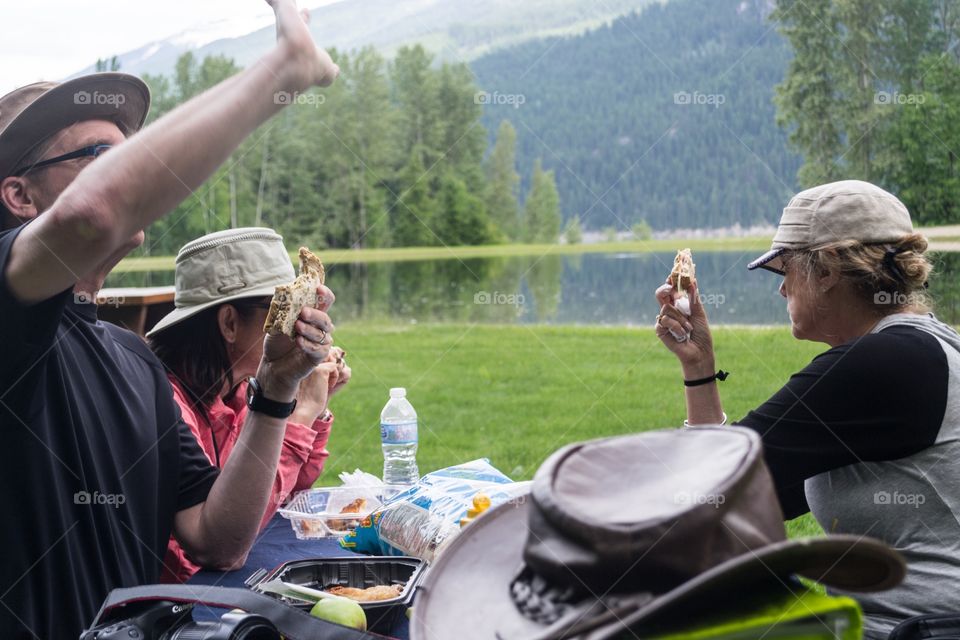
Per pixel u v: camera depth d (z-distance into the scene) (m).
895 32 20.36
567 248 26.41
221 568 2.12
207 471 2.17
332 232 32.59
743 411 7.32
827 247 2.08
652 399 9.55
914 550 1.91
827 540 0.83
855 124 20.20
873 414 1.91
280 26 1.27
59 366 1.73
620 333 16.02
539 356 13.50
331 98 32.84
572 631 0.86
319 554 2.25
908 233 2.09
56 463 1.70
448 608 1.00
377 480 2.73
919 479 1.90
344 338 16.67
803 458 1.93
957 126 17.42
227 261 2.62
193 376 2.62
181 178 1.23
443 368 12.70
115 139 1.92
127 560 1.87
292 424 2.65
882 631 1.91
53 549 1.69
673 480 0.93
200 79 25.52
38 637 1.67
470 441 7.90
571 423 8.59
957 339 2.00
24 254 1.32
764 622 0.88
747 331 12.01
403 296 22.42
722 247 21.70
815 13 20.83
